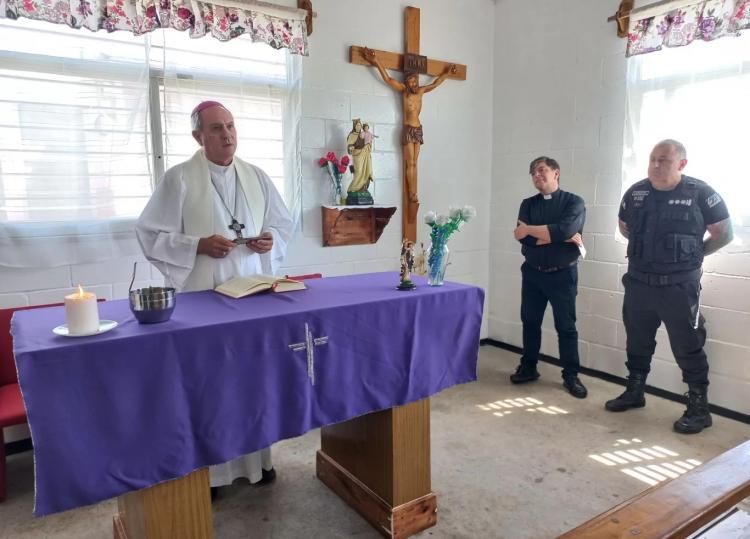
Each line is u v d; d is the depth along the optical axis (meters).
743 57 2.56
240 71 2.83
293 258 3.15
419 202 3.63
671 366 3.02
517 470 2.26
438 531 1.85
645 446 2.47
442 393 3.15
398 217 3.56
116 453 1.23
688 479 1.03
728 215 2.49
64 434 1.15
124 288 2.66
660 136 2.89
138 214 2.63
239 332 1.37
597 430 2.64
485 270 4.08
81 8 2.31
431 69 3.53
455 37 3.67
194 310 1.50
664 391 3.06
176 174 1.94
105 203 2.54
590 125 3.29
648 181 2.70
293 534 1.85
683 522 0.91
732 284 2.71
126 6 2.41
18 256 2.38
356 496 1.96
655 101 2.90
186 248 1.85
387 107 3.42
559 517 1.93
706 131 2.71
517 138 3.77
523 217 3.17
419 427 1.81
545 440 2.54
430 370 1.78
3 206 2.33
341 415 1.60
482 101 3.88
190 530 1.40
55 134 2.40
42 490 1.14
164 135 2.65
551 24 3.46
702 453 2.39
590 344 3.44
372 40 3.30
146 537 1.34
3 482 2.06
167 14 2.51
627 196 2.79
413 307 1.71
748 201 2.62
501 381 3.35
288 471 2.29
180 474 1.33
